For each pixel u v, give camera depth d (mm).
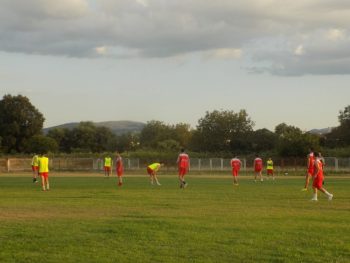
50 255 11547
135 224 15844
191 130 151375
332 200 24547
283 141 82062
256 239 13359
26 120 122062
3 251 11945
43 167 32906
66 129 151500
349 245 12531
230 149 121812
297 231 14609
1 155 100000
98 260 11070
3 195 27922
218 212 19297
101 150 152250
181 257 11359
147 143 159000
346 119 110375
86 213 18984
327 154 80062
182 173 35156
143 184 39969
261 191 31062
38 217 17828
